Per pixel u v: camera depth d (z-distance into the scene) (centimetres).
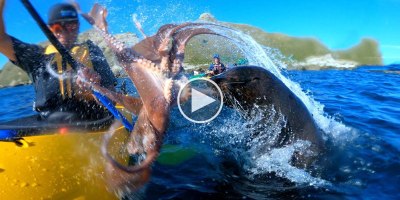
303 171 222
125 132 200
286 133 236
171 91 161
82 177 164
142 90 158
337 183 206
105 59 200
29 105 497
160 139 162
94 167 169
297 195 194
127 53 164
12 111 461
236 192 198
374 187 198
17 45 178
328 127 289
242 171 226
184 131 286
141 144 170
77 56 184
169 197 190
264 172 223
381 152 244
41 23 145
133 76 161
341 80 873
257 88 229
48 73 183
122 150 183
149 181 203
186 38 177
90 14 167
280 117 235
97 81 181
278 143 239
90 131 179
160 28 178
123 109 228
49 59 182
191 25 185
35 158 154
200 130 282
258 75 231
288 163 230
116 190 176
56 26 176
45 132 165
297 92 315
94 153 171
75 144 168
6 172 145
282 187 204
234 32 248
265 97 231
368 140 268
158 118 157
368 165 225
